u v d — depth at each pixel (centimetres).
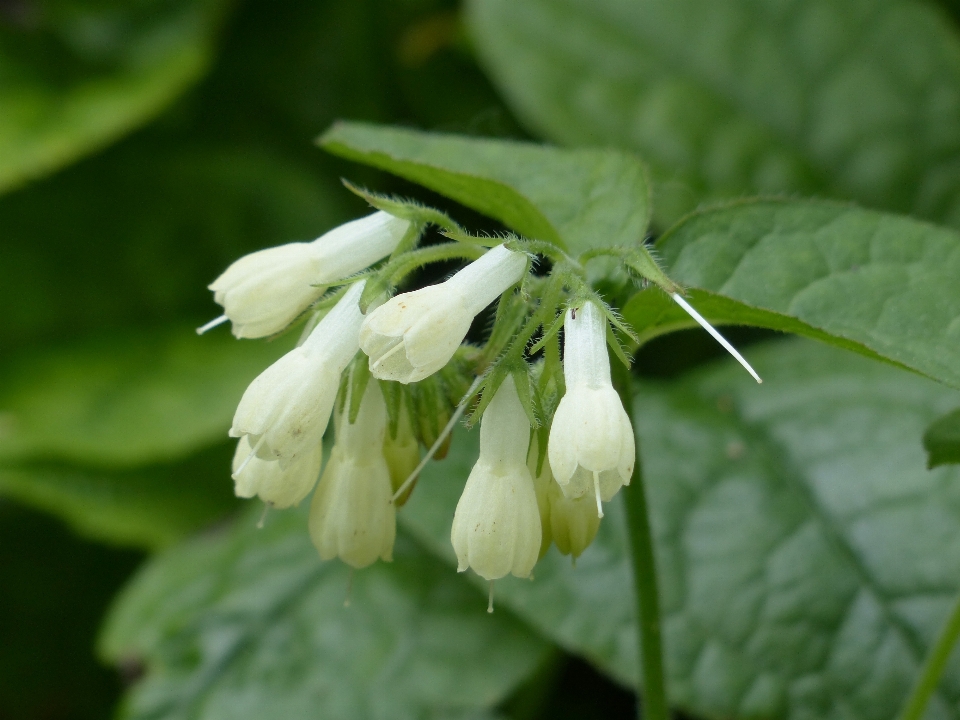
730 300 24
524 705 31
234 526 34
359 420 25
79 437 37
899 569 29
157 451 36
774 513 30
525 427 24
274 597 31
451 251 24
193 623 31
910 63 37
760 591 29
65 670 38
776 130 36
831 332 24
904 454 30
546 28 37
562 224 27
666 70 37
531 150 28
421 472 30
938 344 25
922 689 27
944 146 36
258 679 30
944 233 25
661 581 29
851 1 38
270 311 24
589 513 24
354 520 24
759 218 26
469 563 24
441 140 28
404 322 23
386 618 31
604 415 23
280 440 24
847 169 36
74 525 36
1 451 36
